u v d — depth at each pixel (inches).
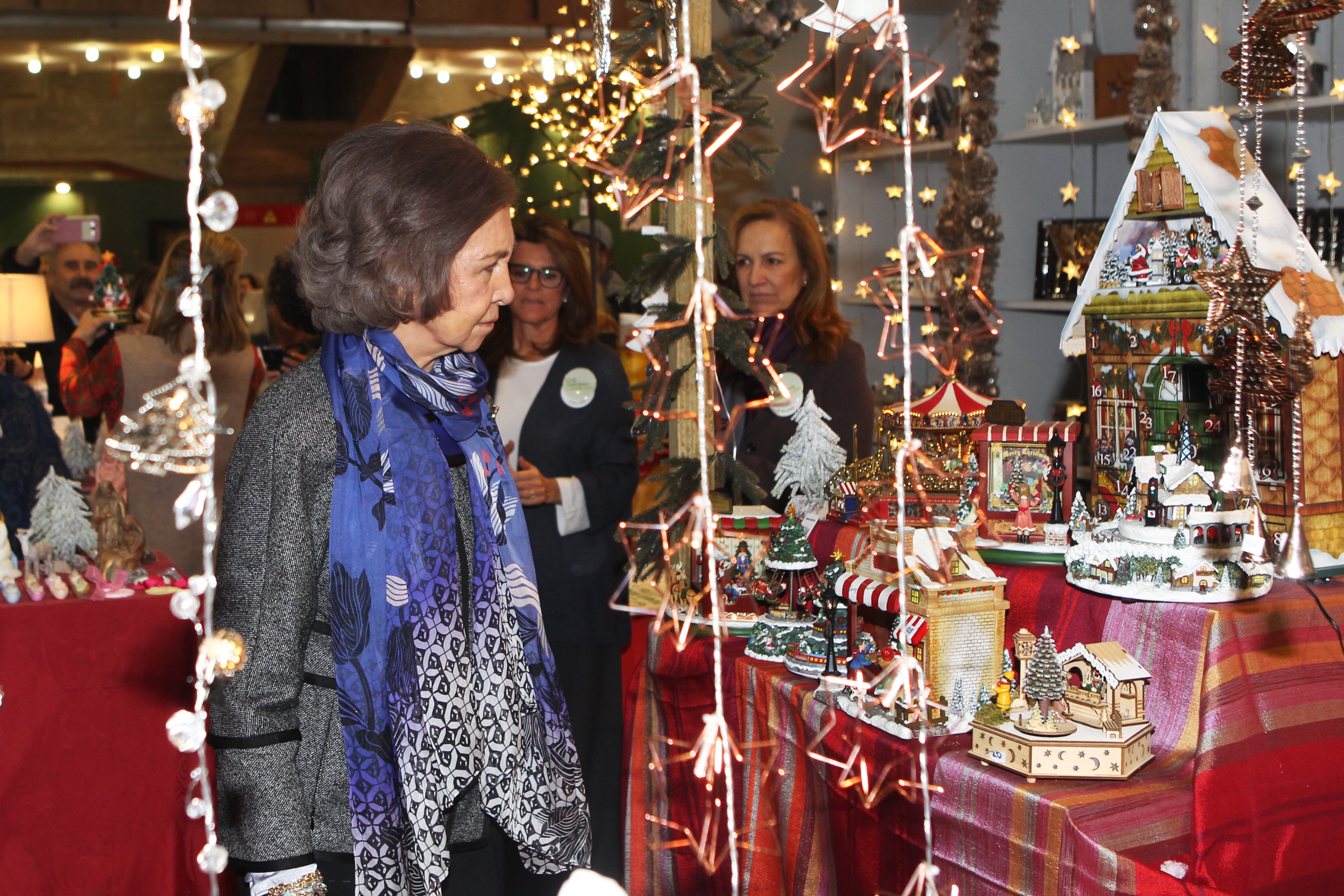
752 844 72.4
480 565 55.5
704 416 32.8
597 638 105.3
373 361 51.2
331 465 49.8
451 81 389.1
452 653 51.5
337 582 49.4
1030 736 55.5
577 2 279.1
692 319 74.4
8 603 87.9
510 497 57.8
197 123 26.5
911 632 61.9
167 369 138.2
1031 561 69.1
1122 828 51.2
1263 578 58.4
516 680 56.5
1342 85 120.1
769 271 106.3
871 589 64.6
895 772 60.1
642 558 78.7
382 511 49.9
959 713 62.1
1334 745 56.7
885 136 36.8
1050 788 53.8
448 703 51.0
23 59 345.7
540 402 109.4
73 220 207.5
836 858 65.3
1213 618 56.1
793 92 213.5
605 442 109.9
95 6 265.7
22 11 265.1
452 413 53.7
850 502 77.5
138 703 88.0
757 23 173.3
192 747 28.3
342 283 49.1
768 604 78.9
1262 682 56.1
